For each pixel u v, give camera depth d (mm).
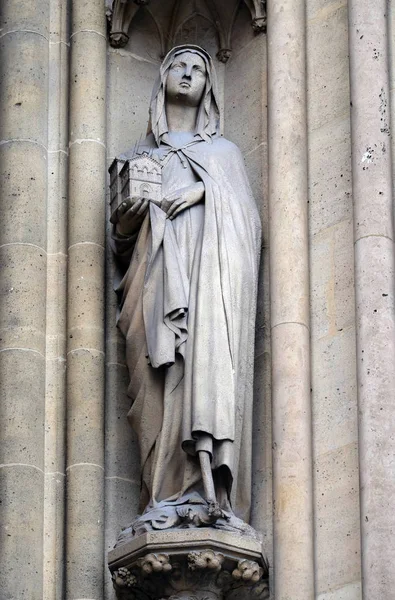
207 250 11391
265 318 11648
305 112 11922
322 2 12148
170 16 12711
